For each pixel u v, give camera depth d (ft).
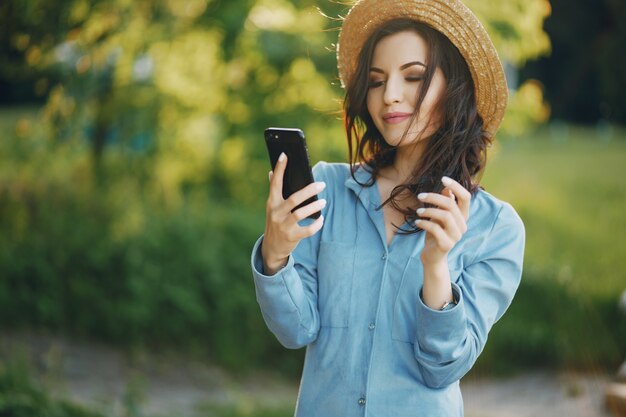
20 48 22.08
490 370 24.09
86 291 22.93
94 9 22.02
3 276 22.63
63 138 25.12
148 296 23.15
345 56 6.93
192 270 23.85
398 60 6.26
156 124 27.91
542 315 25.86
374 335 6.15
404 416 6.07
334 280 6.33
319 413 6.26
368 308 6.23
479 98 6.47
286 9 24.86
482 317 6.14
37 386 14.56
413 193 6.36
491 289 6.28
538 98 26.84
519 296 26.43
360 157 6.88
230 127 26.96
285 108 26.30
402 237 6.30
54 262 23.08
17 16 21.07
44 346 20.93
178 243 24.07
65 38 22.20
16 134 27.48
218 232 25.05
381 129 6.45
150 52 25.90
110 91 26.35
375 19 6.55
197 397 19.61
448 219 5.54
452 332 5.76
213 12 24.53
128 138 27.89
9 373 14.20
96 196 25.57
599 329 24.40
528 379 23.07
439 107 6.34
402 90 6.27
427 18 6.27
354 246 6.38
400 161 6.66
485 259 6.36
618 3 21.67
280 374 23.89
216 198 28.30
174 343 23.38
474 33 6.22
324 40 24.62
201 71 27.22
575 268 28.04
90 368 20.06
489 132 6.61
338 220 6.55
